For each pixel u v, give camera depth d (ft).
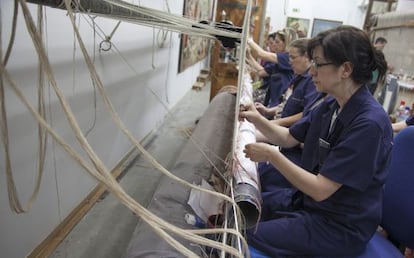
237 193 3.52
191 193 4.08
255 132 5.43
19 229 5.04
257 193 3.71
